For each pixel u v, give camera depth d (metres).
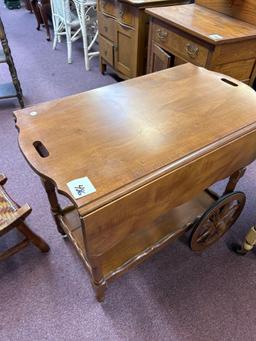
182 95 1.07
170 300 1.13
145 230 1.15
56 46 3.28
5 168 1.70
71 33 3.01
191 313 1.10
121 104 1.01
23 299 1.12
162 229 1.17
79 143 0.83
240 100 1.05
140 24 1.87
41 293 1.14
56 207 1.18
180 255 1.29
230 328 1.06
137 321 1.07
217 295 1.16
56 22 3.00
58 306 1.11
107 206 0.69
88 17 2.63
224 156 0.92
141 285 1.18
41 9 3.18
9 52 1.93
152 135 0.87
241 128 0.92
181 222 1.20
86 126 0.90
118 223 0.76
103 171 0.75
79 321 1.07
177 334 1.04
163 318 1.08
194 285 1.19
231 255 1.30
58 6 2.71
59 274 1.20
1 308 1.10
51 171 0.74
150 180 0.75
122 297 1.14
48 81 2.60
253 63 1.51
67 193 0.69
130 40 2.04
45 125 0.89
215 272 1.23
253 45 1.42
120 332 1.05
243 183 1.64
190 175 0.85
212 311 1.11
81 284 1.17
